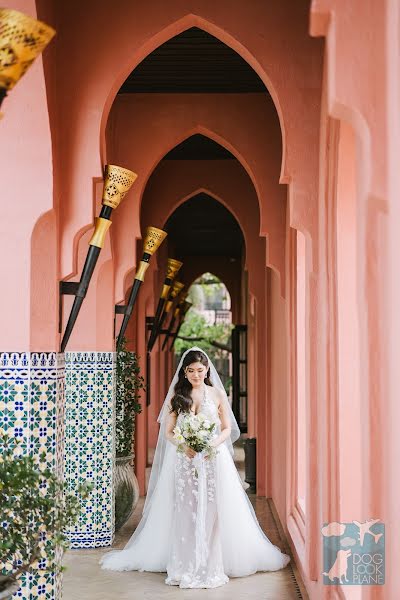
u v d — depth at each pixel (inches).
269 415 427.5
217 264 883.4
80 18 222.7
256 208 435.2
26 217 205.8
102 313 315.6
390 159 135.0
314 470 232.5
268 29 227.1
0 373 205.3
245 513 276.1
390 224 132.9
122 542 320.2
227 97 326.6
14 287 205.2
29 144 206.5
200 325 976.9
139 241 428.5
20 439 204.5
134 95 327.9
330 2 146.6
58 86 220.5
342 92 145.3
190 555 259.3
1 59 128.3
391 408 130.6
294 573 275.3
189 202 574.9
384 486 139.9
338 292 203.5
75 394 313.1
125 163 326.6
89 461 311.1
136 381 358.0
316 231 227.8
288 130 227.1
